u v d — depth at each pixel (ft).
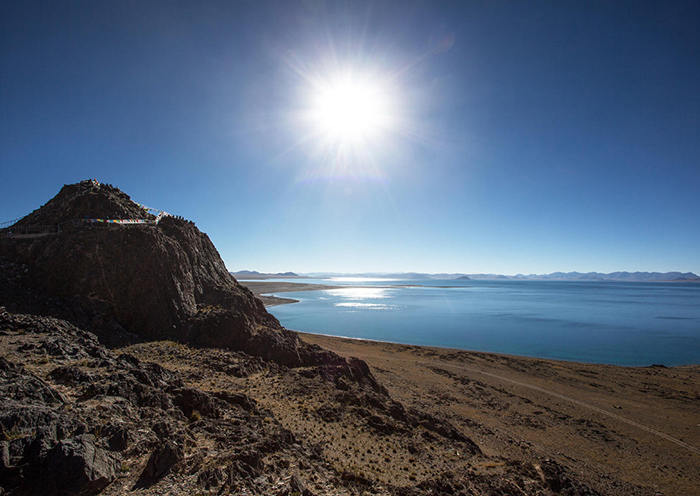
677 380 151.94
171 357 87.92
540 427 101.04
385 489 43.24
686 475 78.69
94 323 92.79
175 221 144.87
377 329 291.38
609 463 82.02
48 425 30.37
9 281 94.48
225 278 146.82
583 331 285.43
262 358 104.68
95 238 108.68
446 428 83.51
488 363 171.42
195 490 29.53
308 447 51.55
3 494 24.18
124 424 36.52
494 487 51.42
